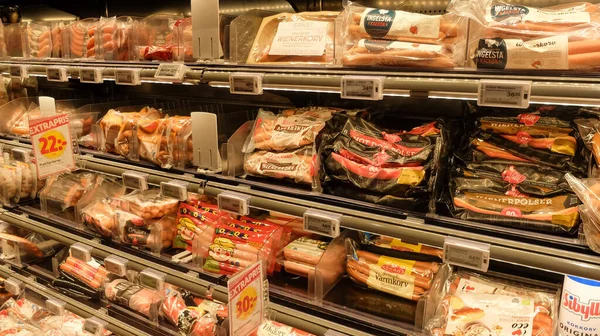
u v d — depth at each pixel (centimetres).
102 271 229
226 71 163
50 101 224
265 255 175
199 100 255
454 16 129
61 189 242
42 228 233
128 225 204
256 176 170
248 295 151
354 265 169
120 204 213
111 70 194
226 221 190
